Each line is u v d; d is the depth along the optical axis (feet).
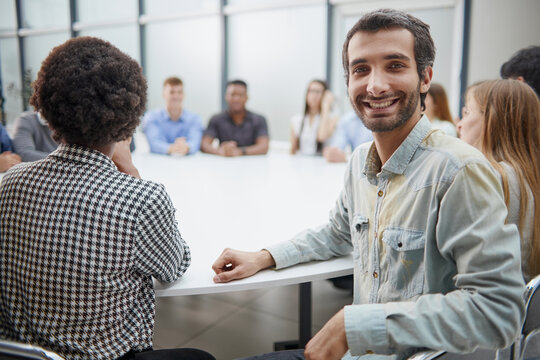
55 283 2.39
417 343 2.17
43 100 2.48
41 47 21.35
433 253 2.49
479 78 13.03
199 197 6.15
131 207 2.41
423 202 2.50
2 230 2.55
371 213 2.92
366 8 14.48
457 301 2.17
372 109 2.59
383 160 2.84
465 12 12.82
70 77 2.41
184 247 3.03
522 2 12.00
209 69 17.72
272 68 16.71
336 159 10.09
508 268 2.15
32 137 8.36
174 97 11.56
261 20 16.51
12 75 21.97
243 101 11.59
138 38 18.89
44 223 2.40
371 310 2.27
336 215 3.50
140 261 2.52
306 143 11.71
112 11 19.27
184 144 10.94
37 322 2.45
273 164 9.70
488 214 2.23
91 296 2.39
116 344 2.51
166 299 7.59
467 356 2.48
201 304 7.43
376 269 2.83
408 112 2.56
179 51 18.22
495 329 2.12
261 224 4.71
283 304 7.48
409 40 2.49
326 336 2.29
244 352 5.98
